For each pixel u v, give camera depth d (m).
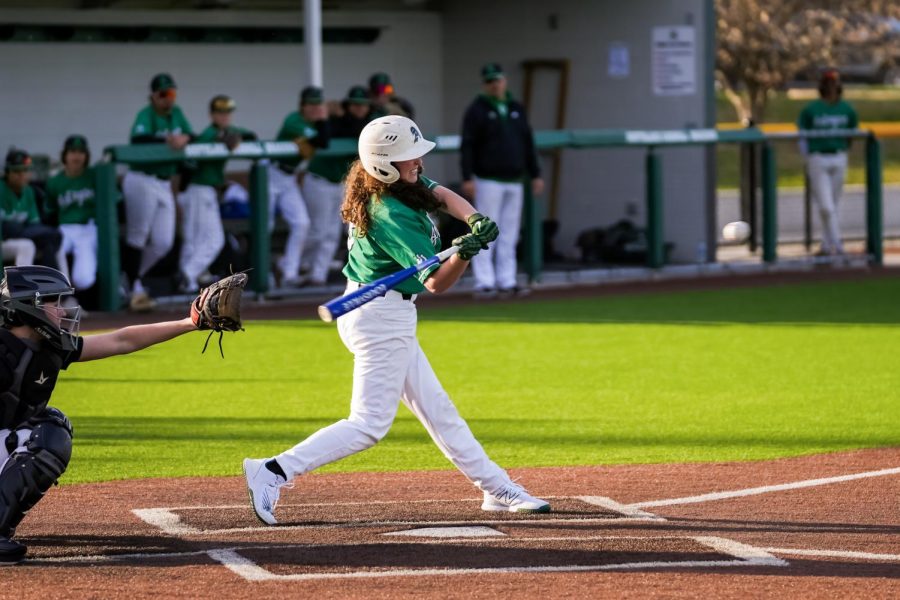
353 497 19.28
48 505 18.67
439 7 62.03
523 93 59.97
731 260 56.06
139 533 17.02
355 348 17.19
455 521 17.67
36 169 53.19
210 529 17.22
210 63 57.50
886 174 82.25
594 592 14.32
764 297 45.62
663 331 37.81
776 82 83.50
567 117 59.12
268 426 25.00
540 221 48.94
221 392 28.69
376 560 15.62
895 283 49.12
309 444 17.25
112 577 14.91
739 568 15.28
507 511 18.25
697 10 55.53
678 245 55.88
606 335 37.09
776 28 81.75
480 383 29.75
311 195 44.62
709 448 22.86
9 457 15.55
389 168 16.47
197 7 56.66
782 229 61.47
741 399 27.61
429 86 62.12
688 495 19.30
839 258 54.28
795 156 83.88
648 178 50.62
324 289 45.16
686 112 55.97
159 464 21.66
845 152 53.59
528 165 45.22
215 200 42.53
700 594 14.24
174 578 14.85
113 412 26.44
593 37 57.94
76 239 40.75
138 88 56.00
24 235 38.81
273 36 58.50
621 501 18.92
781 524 17.48
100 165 40.22
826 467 21.23
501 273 45.91
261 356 33.78
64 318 15.66
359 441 17.30
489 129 43.16
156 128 41.56
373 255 17.00
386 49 60.81
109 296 41.03
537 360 32.91
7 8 52.41
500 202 44.19
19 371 15.31
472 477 18.00
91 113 55.03
